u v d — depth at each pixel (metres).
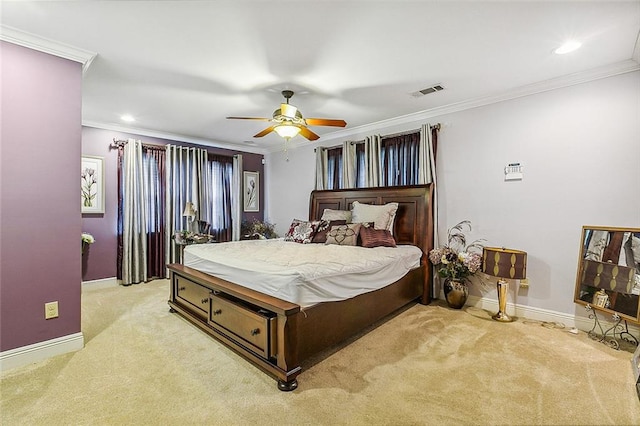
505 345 2.54
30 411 1.70
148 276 4.78
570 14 1.98
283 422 1.63
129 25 2.09
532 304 3.19
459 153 3.72
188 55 2.50
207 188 5.47
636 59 2.55
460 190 3.71
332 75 2.88
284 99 3.50
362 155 4.73
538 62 2.64
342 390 1.92
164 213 4.96
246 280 2.51
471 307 3.58
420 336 2.72
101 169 4.43
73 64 2.42
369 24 2.08
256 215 6.40
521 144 3.25
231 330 2.42
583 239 2.85
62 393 1.87
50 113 2.30
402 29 2.14
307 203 5.69
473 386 1.95
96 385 1.95
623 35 2.22
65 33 2.17
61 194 2.35
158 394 1.87
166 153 4.96
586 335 2.74
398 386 1.96
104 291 4.19
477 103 3.53
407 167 4.18
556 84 2.99
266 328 2.04
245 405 1.77
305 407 1.75
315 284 2.23
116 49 2.40
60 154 2.35
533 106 3.17
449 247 3.77
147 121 4.37
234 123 4.47
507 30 2.16
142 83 3.05
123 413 1.69
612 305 2.57
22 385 1.94
